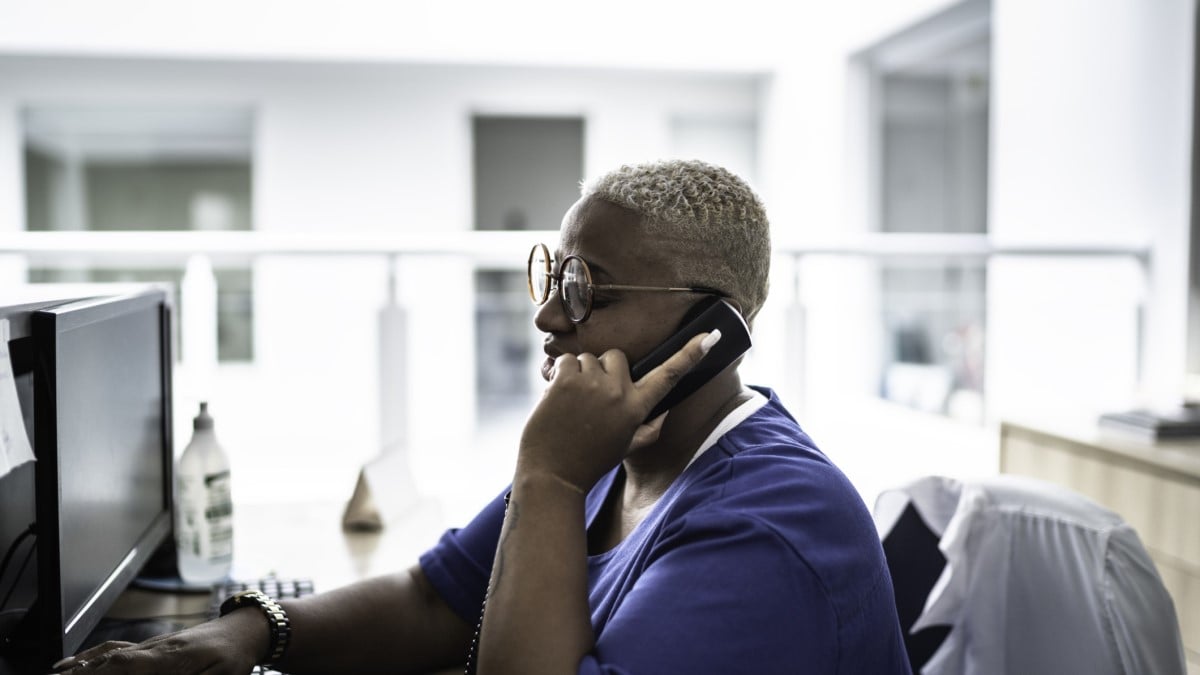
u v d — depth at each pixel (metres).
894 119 5.39
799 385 2.84
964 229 4.77
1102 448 1.99
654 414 0.91
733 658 0.73
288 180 5.87
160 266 3.05
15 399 0.90
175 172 5.88
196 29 5.71
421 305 4.92
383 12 5.79
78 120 5.79
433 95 5.93
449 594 1.13
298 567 1.45
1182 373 2.92
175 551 1.43
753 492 0.83
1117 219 3.25
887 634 0.84
